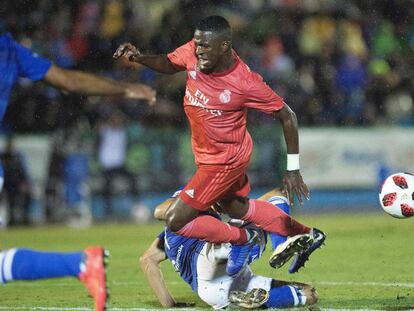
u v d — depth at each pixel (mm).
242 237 20547
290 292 21094
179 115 61250
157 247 22281
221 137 21094
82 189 55906
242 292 20531
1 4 62406
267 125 58500
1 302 23953
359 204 60000
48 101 59094
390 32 70250
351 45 68688
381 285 26109
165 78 62000
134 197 56969
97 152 56500
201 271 21047
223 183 21188
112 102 59406
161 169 57625
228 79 20734
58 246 41812
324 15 69500
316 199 59250
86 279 15602
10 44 17078
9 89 17109
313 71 66500
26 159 55094
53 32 63812
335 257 33938
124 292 25953
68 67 63281
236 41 66938
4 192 54000
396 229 45188
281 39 67625
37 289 26797
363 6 70500
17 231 51375
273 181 58125
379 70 67938
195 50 20766
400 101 67375
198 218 20625
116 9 65938
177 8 66625
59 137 55906
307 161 59281
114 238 45250
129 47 22031
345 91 66250
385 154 60438
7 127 59125
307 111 64250
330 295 24047
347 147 60062
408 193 21016
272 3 69375
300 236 20234
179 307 22156
